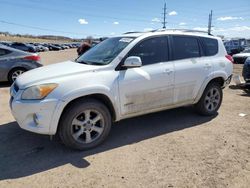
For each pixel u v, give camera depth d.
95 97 4.11
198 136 4.57
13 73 8.89
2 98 7.18
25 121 3.79
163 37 4.78
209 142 4.32
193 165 3.60
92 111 4.02
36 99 3.69
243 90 8.50
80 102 3.91
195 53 5.20
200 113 5.57
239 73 13.41
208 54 5.40
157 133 4.70
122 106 4.27
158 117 5.54
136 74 4.32
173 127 4.98
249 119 5.45
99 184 3.19
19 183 3.22
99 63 4.33
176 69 4.77
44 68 4.46
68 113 3.82
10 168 3.55
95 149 4.09
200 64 5.14
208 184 3.18
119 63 4.23
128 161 3.72
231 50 27.52
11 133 4.68
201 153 3.94
